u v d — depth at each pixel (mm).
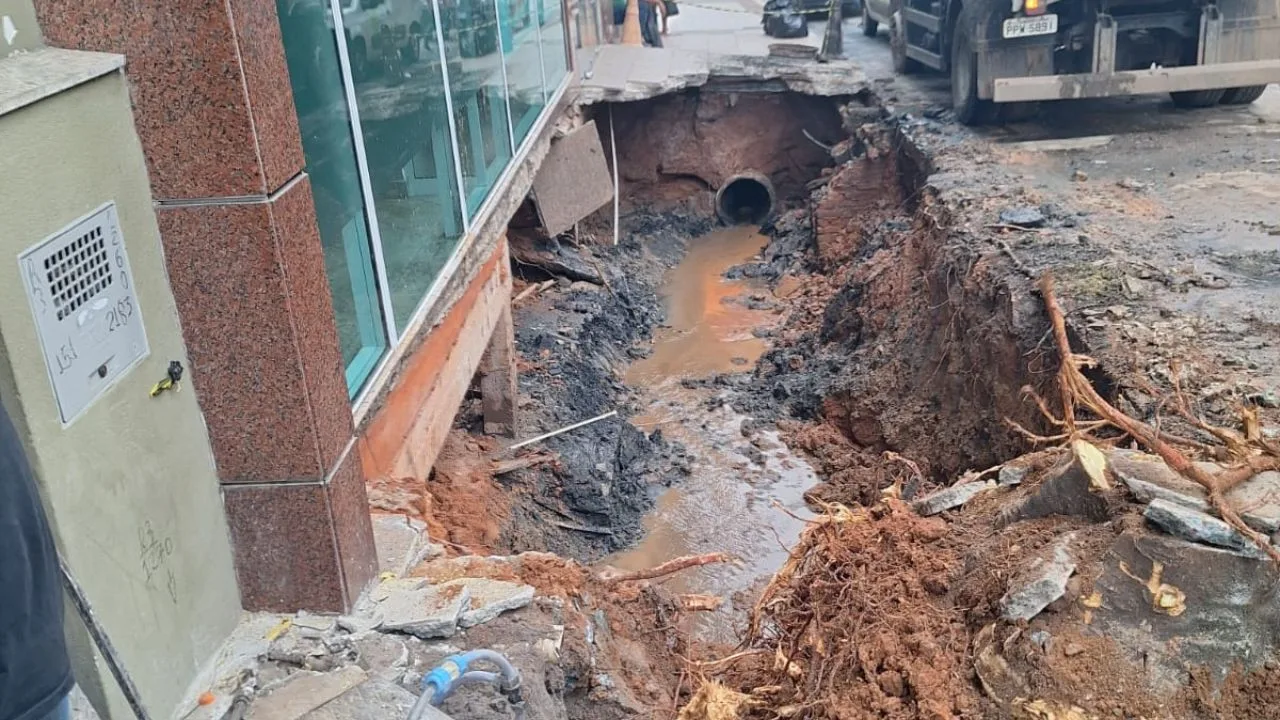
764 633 5172
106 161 3229
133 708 3102
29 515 2387
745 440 10414
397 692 3740
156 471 3525
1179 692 3660
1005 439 7637
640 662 5172
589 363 11266
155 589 3533
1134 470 4336
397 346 5316
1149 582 3836
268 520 4000
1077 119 12219
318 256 3920
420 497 5559
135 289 3385
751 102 16047
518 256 12758
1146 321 6914
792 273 14070
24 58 3090
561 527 8672
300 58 4129
